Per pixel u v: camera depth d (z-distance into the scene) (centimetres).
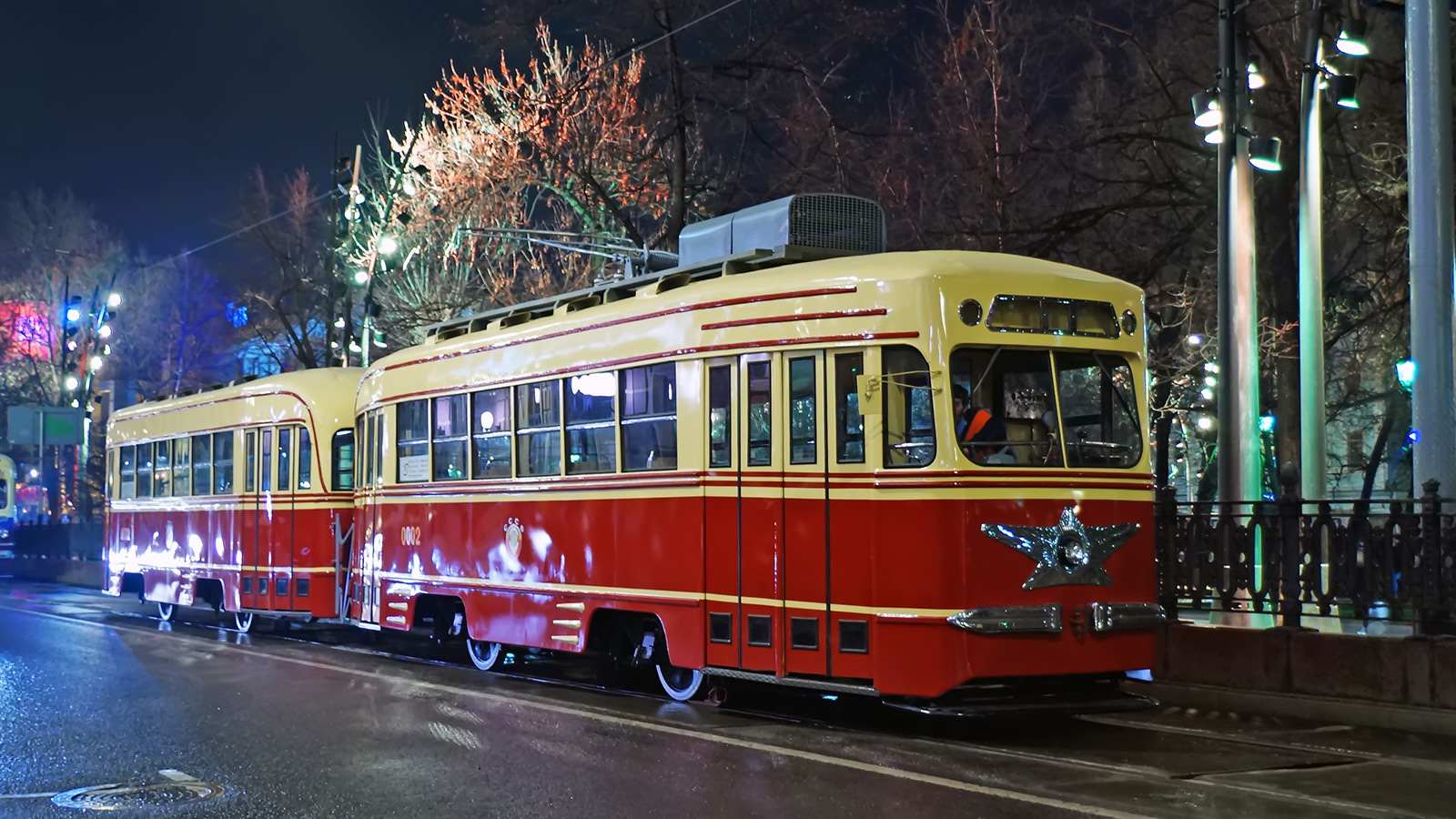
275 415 1741
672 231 2609
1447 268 1173
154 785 791
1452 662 962
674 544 1058
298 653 1519
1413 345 1183
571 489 1179
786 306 985
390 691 1180
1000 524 902
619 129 2870
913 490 907
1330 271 2667
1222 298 1480
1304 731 969
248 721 1019
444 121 3412
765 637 981
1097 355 964
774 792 748
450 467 1368
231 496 1822
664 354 1076
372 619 1497
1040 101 2742
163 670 1350
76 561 3381
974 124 2609
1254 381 1467
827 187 2694
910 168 2769
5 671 1351
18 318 5562
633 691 1188
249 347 4966
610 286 1215
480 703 1095
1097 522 937
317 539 1662
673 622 1055
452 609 1427
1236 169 1485
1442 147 1183
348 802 741
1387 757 864
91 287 5544
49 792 778
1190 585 1148
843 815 691
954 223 2577
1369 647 1006
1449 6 1196
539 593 1213
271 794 762
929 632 892
